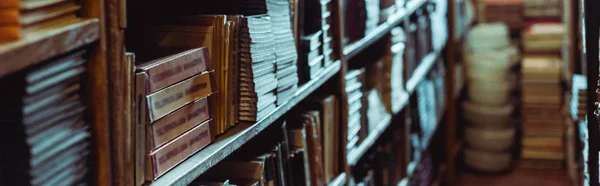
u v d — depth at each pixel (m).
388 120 3.39
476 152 5.41
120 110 1.38
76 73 1.29
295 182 2.32
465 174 5.44
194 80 1.71
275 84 2.06
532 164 5.46
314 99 2.58
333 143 2.69
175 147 1.64
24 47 1.09
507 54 5.26
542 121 5.36
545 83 5.28
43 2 1.17
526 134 5.43
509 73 5.34
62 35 1.19
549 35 5.30
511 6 5.49
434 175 4.83
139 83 1.48
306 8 2.46
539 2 5.38
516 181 5.23
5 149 1.20
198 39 1.81
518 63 5.68
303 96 2.33
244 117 1.97
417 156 4.10
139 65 1.54
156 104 1.55
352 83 2.87
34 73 1.16
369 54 3.43
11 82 1.16
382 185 3.46
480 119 5.32
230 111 1.91
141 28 1.92
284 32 2.12
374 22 3.04
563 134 5.33
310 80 2.40
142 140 1.51
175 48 1.83
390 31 3.36
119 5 1.36
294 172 2.31
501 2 5.51
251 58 1.91
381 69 3.32
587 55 2.24
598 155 2.29
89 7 1.30
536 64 5.28
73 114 1.29
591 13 2.20
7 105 1.18
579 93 3.09
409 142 3.86
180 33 1.83
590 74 2.25
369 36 2.97
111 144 1.38
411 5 3.74
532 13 5.44
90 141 1.35
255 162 1.98
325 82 2.71
